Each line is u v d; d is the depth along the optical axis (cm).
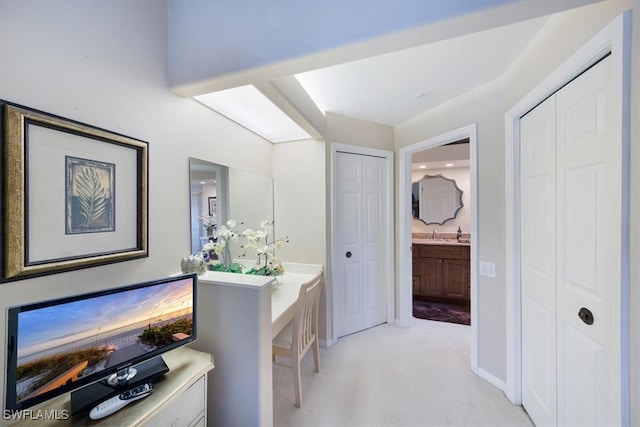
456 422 162
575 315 122
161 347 109
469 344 261
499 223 190
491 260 196
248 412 133
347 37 109
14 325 74
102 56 111
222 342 138
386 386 196
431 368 219
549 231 141
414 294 404
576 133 120
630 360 90
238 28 127
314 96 223
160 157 139
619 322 92
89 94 106
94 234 107
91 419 85
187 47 138
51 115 93
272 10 121
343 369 219
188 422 109
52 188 93
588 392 114
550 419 142
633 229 88
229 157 206
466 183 431
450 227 440
